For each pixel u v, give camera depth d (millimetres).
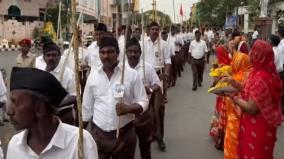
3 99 6066
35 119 2297
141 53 6480
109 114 4250
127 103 4355
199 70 14484
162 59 8484
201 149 7184
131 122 4355
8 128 8172
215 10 44188
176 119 9398
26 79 2248
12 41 37906
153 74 5914
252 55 4340
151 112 5867
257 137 4352
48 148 2328
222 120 6863
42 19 43594
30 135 2379
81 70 7824
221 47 6703
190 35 23391
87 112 4402
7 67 20016
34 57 8883
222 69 5660
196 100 11852
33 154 2346
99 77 4305
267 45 4277
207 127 8656
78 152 2357
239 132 4629
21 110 2240
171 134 8141
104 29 7566
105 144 4266
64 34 13523
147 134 5445
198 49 14031
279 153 6953
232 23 36625
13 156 2381
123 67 4223
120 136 4270
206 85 15094
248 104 4270
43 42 5621
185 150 7117
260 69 4297
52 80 2291
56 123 2396
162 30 13547
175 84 15242
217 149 7152
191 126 8750
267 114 4277
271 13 22156
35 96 2238
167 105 11078
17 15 42844
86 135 2469
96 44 7672
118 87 4195
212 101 11648
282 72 9406
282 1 22000
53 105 2322
